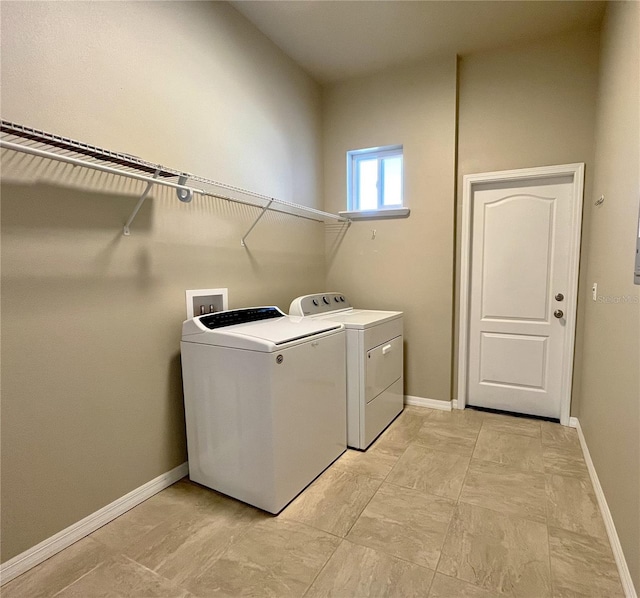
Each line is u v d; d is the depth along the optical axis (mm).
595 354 2131
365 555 1501
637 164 1399
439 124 2924
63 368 1523
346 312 2979
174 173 1724
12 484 1384
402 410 3062
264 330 1958
